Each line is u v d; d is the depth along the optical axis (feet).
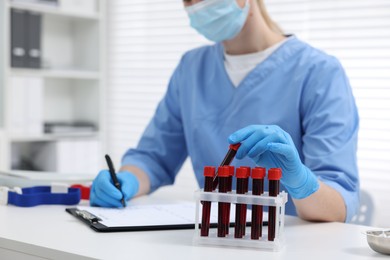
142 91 10.74
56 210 4.07
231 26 5.03
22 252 3.07
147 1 10.60
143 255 2.79
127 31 10.91
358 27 8.41
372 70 8.30
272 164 3.33
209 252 2.88
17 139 9.15
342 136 4.50
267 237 3.02
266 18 5.40
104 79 10.63
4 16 8.94
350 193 4.20
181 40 10.23
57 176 5.00
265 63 5.16
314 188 3.55
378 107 8.24
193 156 5.44
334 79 4.79
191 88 5.55
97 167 10.39
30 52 9.36
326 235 3.39
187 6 5.12
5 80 8.96
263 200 2.99
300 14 8.89
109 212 3.86
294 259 2.79
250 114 5.07
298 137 4.91
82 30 10.85
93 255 2.78
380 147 8.21
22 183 4.81
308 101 4.83
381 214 8.18
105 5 10.66
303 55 5.07
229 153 3.20
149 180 5.32
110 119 11.09
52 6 9.68
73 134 10.07
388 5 8.16
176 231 3.39
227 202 3.05
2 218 3.75
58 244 3.00
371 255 2.89
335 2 8.57
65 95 10.94
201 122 5.33
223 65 5.39
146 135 5.84
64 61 10.92
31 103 9.30
